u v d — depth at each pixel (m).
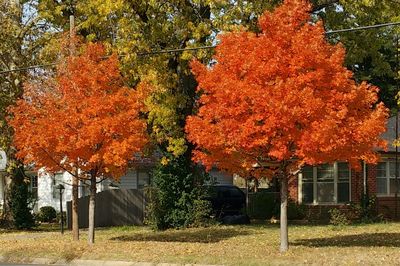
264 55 14.58
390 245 16.86
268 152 14.98
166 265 14.63
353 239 18.69
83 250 17.19
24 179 29.36
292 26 14.61
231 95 14.38
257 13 21.48
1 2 26.89
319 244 17.38
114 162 17.22
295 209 29.50
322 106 13.98
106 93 17.86
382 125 14.35
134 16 22.25
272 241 18.86
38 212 35.84
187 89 24.12
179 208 25.27
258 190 35.69
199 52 21.69
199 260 14.63
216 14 21.58
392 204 30.66
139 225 28.67
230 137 14.55
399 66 29.48
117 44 21.78
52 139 17.39
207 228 24.52
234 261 14.20
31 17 27.16
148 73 21.61
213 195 28.86
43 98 17.86
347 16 25.69
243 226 25.58
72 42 18.95
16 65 26.58
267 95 13.92
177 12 22.86
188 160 25.70
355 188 29.55
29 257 17.12
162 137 22.84
